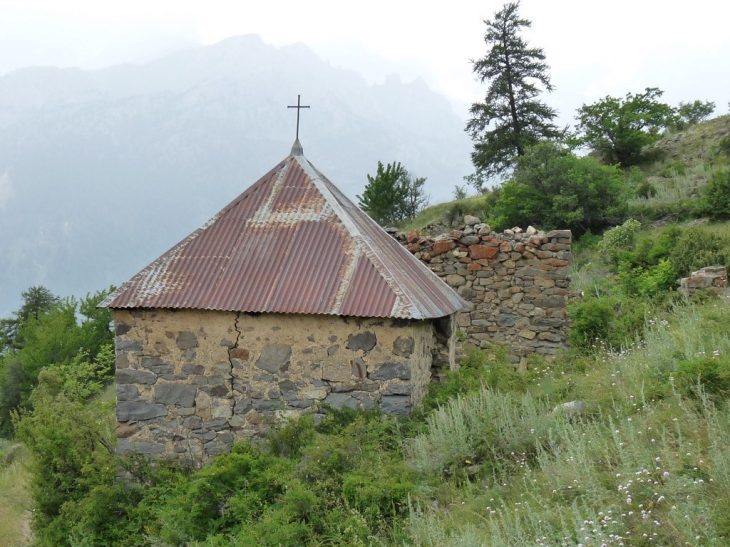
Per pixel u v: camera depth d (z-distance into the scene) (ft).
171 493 23.94
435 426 22.99
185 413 25.99
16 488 38.65
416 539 16.72
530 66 117.08
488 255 42.14
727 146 87.30
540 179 75.51
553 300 41.37
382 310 23.91
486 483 19.51
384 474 19.95
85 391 57.21
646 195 79.56
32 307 120.26
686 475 15.37
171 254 27.27
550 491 17.28
